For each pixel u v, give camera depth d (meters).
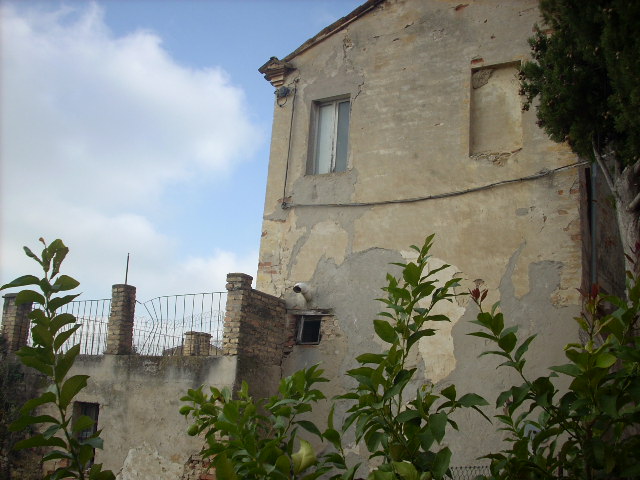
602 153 7.99
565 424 3.50
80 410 10.36
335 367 9.76
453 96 10.18
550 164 9.27
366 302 9.87
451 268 9.46
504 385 8.63
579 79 7.61
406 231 9.93
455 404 3.49
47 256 3.28
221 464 2.95
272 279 10.70
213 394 4.44
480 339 8.96
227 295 9.38
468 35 10.31
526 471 3.56
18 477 10.37
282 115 11.56
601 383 3.25
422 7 10.75
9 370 10.96
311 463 3.21
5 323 11.39
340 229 10.42
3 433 10.50
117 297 10.41
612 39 6.70
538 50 8.68
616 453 3.33
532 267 8.98
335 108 11.32
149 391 9.56
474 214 9.55
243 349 9.16
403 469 2.96
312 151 11.25
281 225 10.94
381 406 3.46
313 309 10.16
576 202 8.98
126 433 9.56
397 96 10.59
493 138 9.88
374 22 11.10
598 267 9.57
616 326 3.31
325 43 11.47
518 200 9.34
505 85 10.04
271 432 4.20
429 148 10.12
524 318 8.82
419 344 9.29
